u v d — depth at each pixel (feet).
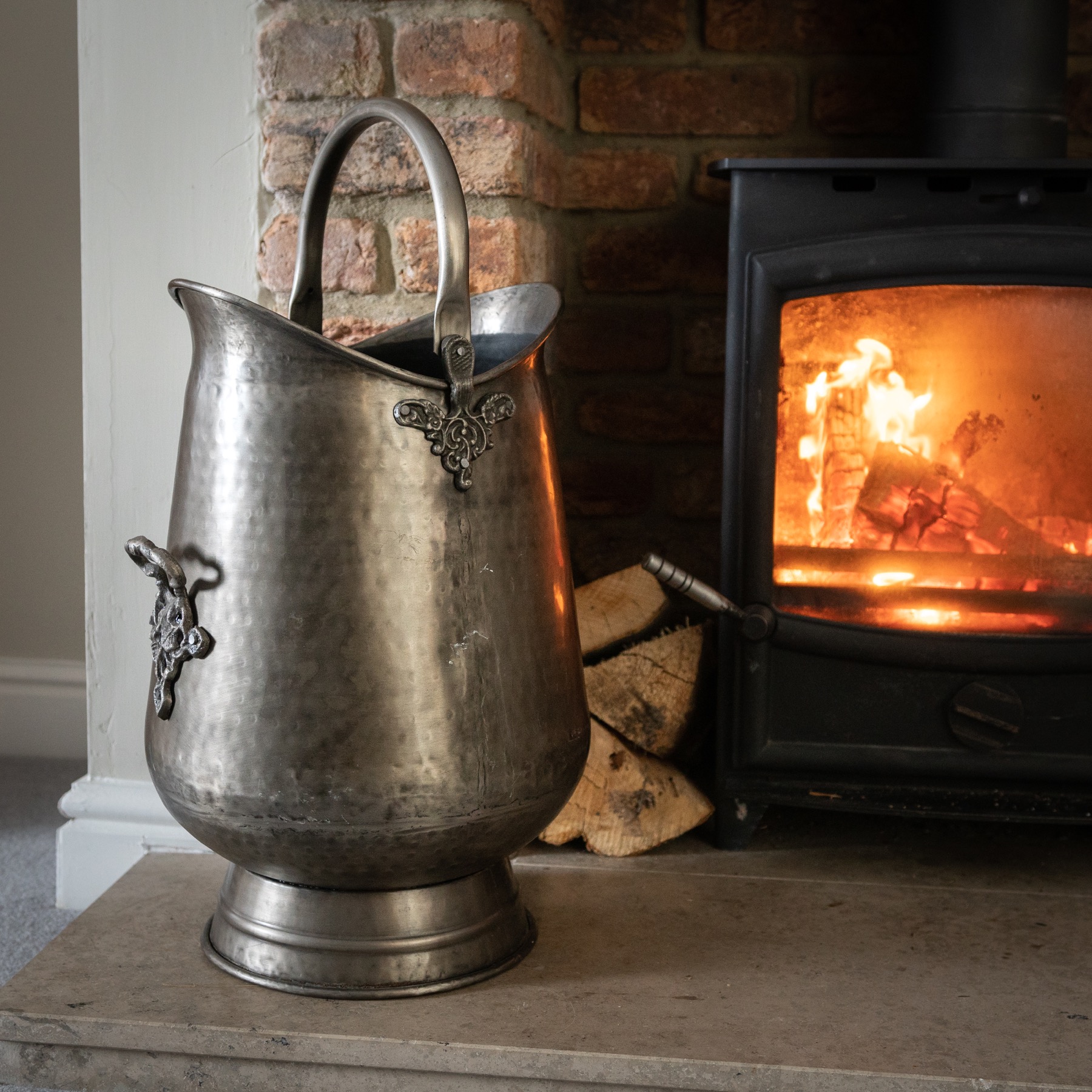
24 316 6.04
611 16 4.75
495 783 2.96
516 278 3.96
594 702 4.08
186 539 3.02
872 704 3.91
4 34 5.83
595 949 3.36
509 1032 2.91
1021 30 4.12
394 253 3.96
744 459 3.85
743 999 3.09
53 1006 3.02
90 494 4.16
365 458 2.84
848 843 4.19
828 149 4.79
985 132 4.17
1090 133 4.75
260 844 2.95
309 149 3.90
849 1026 2.97
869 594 3.91
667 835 4.04
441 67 3.88
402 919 3.09
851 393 3.90
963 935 3.49
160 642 3.05
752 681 3.92
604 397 4.95
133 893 3.75
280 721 2.87
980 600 3.88
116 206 4.01
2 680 6.22
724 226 4.83
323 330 4.00
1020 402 3.85
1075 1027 2.98
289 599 2.86
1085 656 3.77
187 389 3.15
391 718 2.85
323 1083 2.94
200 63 3.93
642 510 5.00
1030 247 3.66
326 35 3.87
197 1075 2.97
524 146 3.98
